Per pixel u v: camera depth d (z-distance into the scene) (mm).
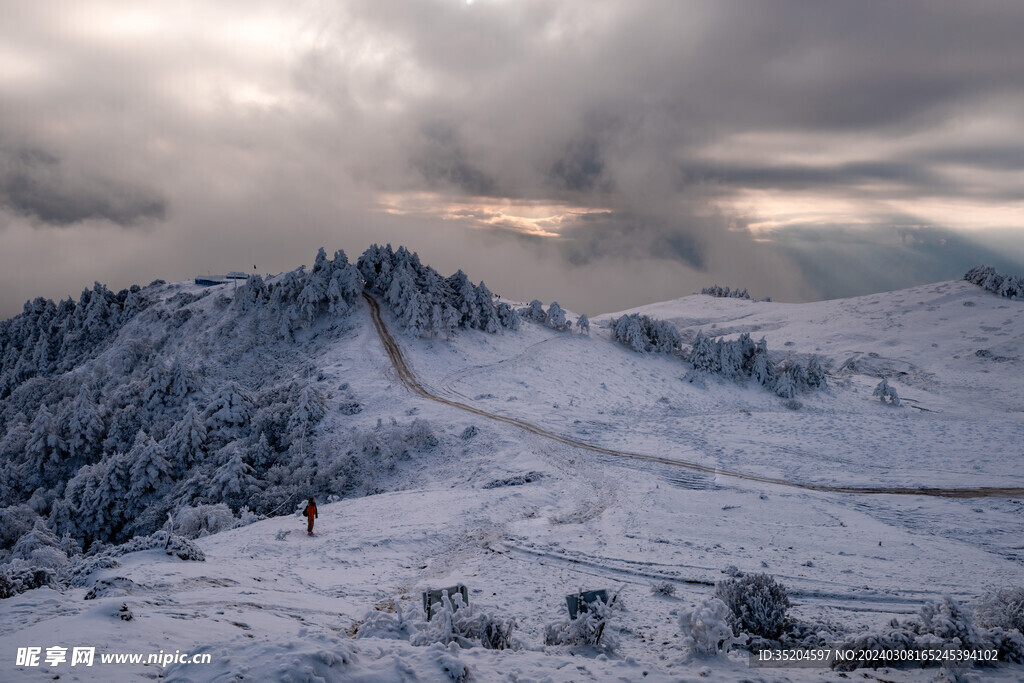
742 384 85625
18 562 14445
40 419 61500
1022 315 122875
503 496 31125
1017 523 29078
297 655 7094
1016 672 9719
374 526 25219
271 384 71812
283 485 47156
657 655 11164
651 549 21672
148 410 65188
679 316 177625
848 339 130625
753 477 39500
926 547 23141
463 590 13445
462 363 75062
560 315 97500
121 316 104250
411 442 50094
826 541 23484
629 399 72000
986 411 83312
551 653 11211
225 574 16484
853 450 45781
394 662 7703
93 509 48469
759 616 12195
